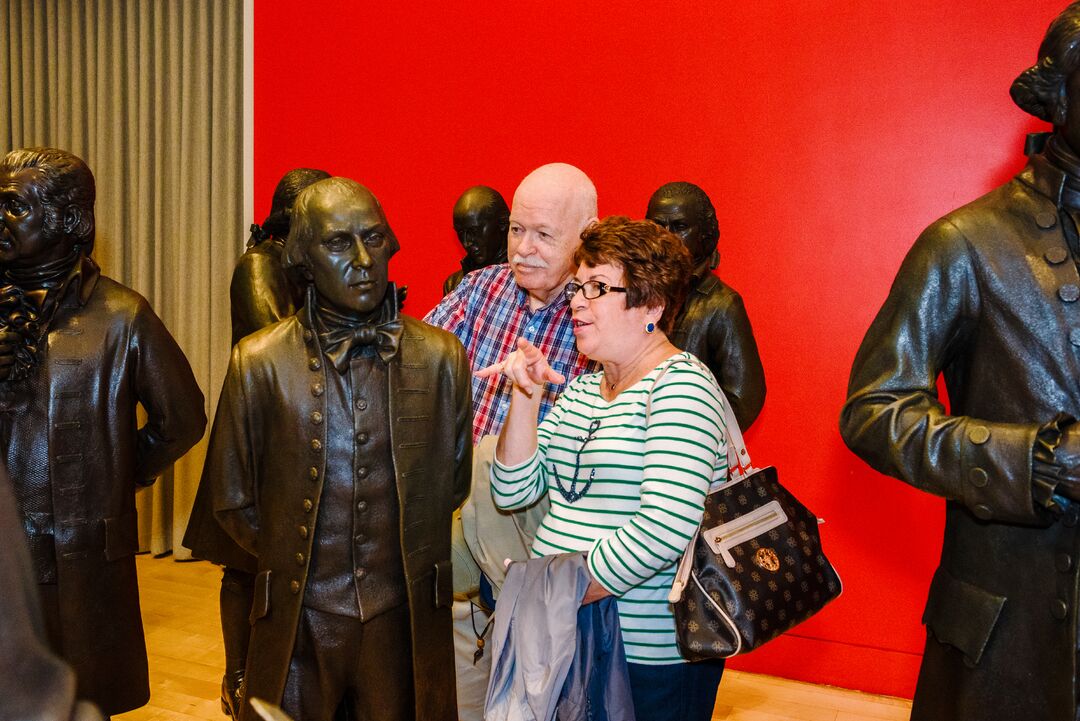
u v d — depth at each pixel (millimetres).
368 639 1728
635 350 1817
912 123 3578
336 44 4551
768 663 3883
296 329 1777
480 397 2350
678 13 3883
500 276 2424
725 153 3844
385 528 1746
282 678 1700
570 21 4074
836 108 3674
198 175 5211
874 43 3607
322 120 4605
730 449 1853
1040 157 1695
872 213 3652
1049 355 1596
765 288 3816
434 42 4344
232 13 5043
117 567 2279
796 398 3791
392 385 1747
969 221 1704
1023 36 3420
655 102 3941
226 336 5180
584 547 1768
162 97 5273
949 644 1689
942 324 1700
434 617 1790
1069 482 1461
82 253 2266
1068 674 1534
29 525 2158
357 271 1675
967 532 1693
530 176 2217
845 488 3729
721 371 3107
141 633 2369
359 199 1699
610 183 4043
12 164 2121
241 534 1830
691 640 1663
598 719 1669
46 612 2182
